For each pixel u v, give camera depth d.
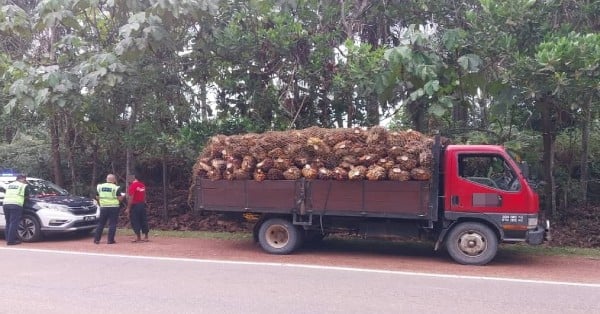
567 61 10.97
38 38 17.89
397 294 7.86
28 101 13.63
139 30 13.51
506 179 10.43
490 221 10.39
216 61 15.71
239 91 16.16
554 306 7.23
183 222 16.50
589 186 16.11
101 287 8.28
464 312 6.88
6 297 7.66
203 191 12.04
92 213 14.52
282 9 14.33
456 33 12.35
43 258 11.05
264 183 11.54
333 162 11.08
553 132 14.65
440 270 9.89
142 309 6.99
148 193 19.34
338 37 15.14
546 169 14.38
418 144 10.51
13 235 13.26
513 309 7.05
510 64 12.01
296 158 11.30
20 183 13.45
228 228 15.70
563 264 10.66
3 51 17.47
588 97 11.99
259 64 15.38
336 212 11.02
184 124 16.17
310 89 15.26
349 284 8.54
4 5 15.85
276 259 11.02
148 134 15.77
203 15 14.02
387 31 15.66
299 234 11.61
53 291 8.01
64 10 14.02
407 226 10.99
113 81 13.40
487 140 14.57
